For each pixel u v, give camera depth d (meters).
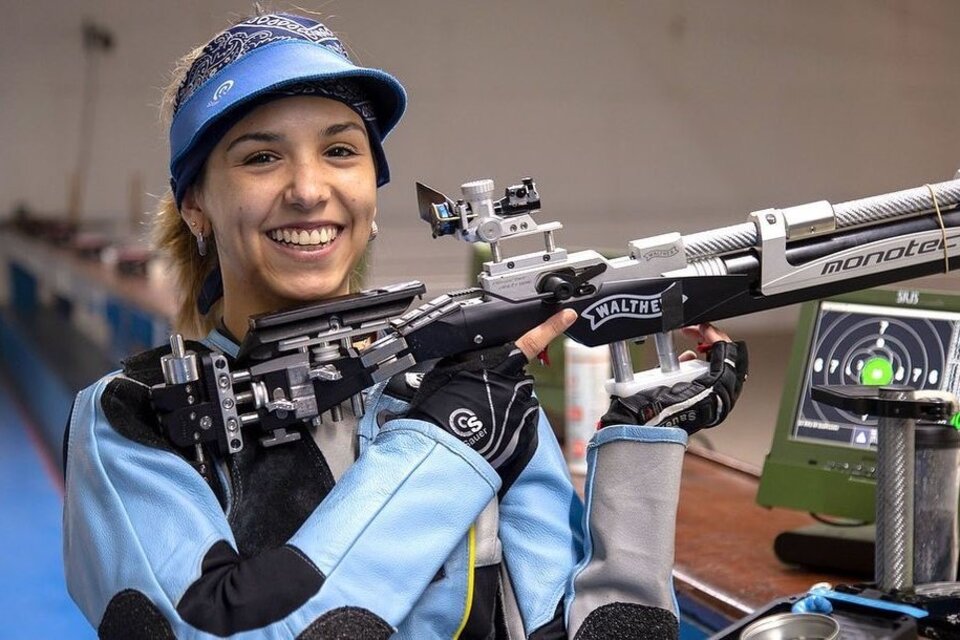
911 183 13.05
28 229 9.65
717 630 1.70
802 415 1.89
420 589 1.14
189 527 1.14
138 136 10.49
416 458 1.17
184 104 1.23
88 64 10.32
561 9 11.78
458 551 1.23
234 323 1.31
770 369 5.69
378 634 1.10
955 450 1.42
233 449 1.18
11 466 5.14
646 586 1.27
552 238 1.27
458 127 11.68
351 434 1.27
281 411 1.19
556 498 1.35
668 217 12.41
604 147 12.12
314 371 1.20
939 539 1.42
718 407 1.31
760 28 12.39
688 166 12.43
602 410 2.37
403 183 11.63
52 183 10.35
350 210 1.23
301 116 1.19
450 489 1.17
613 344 1.30
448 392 1.21
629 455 1.27
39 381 6.03
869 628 1.29
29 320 7.59
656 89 12.20
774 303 1.35
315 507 1.22
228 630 1.07
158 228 1.43
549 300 1.26
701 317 1.32
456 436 1.18
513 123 11.82
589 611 1.28
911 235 1.35
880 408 1.38
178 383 1.17
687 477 2.43
